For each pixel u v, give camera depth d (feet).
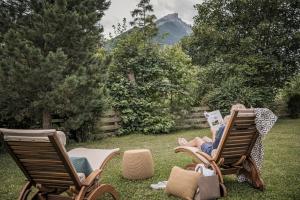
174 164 21.07
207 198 14.06
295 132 34.37
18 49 22.85
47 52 26.21
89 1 27.78
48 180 12.53
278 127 39.55
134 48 41.73
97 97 27.37
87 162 13.34
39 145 11.49
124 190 16.07
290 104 52.85
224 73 47.88
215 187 14.26
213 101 44.55
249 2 48.78
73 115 28.37
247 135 15.60
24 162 12.34
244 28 51.67
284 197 14.48
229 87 45.03
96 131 33.35
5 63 22.75
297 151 24.03
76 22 25.30
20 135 11.46
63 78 24.94
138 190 16.05
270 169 19.10
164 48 46.42
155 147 27.94
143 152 18.03
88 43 27.09
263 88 47.85
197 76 47.39
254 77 48.03
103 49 42.65
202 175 14.43
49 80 24.20
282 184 16.29
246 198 14.56
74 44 26.71
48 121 26.50
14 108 25.71
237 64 47.85
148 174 18.02
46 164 11.99
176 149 17.13
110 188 13.42
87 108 27.12
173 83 42.39
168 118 38.52
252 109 15.25
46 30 25.32
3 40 24.35
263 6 49.47
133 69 40.29
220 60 49.57
